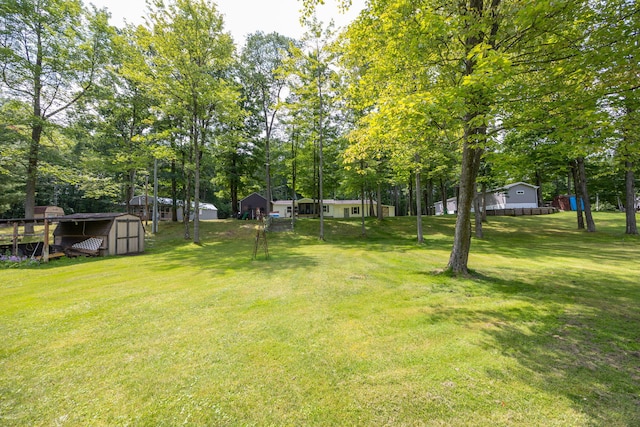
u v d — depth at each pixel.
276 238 20.31
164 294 6.20
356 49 7.86
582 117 4.79
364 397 2.63
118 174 24.27
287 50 25.16
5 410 2.52
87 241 14.15
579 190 20.73
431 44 6.09
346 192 23.52
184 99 17.05
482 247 14.54
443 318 4.60
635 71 4.72
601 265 9.17
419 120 5.09
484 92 4.67
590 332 3.97
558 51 5.28
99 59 17.91
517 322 4.39
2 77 15.40
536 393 2.64
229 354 3.47
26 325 4.43
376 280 7.32
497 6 5.82
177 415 2.44
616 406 2.44
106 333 4.13
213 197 52.66
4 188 19.53
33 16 15.33
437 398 2.60
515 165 6.69
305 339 3.87
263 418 2.38
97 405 2.58
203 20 16.45
